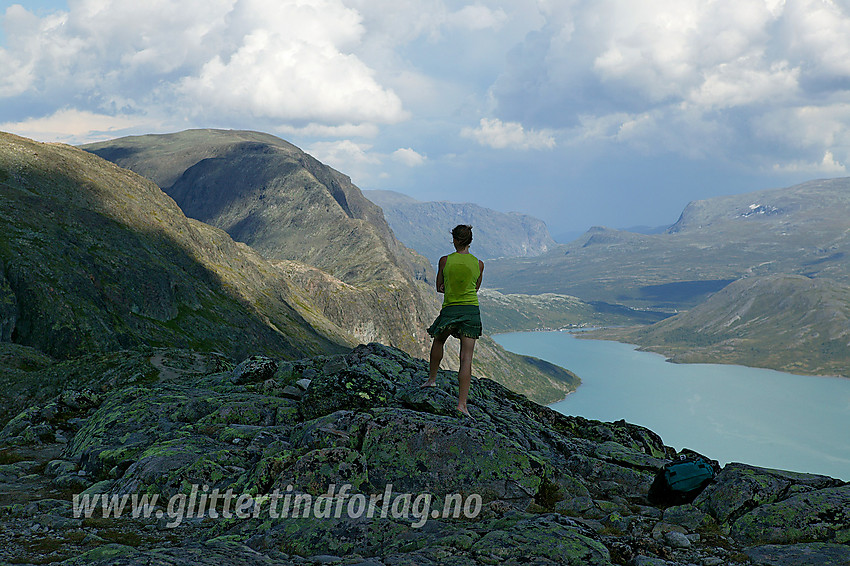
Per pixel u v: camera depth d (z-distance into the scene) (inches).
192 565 236.7
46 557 279.9
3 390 1262.3
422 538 285.0
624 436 629.3
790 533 290.8
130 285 5718.5
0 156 6510.8
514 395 707.4
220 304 6840.6
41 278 4793.3
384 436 388.5
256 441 453.4
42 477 488.1
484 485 365.1
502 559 248.8
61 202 6323.8
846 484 342.0
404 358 629.3
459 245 438.6
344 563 252.8
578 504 364.2
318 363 738.2
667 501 379.6
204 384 729.6
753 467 360.5
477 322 435.5
